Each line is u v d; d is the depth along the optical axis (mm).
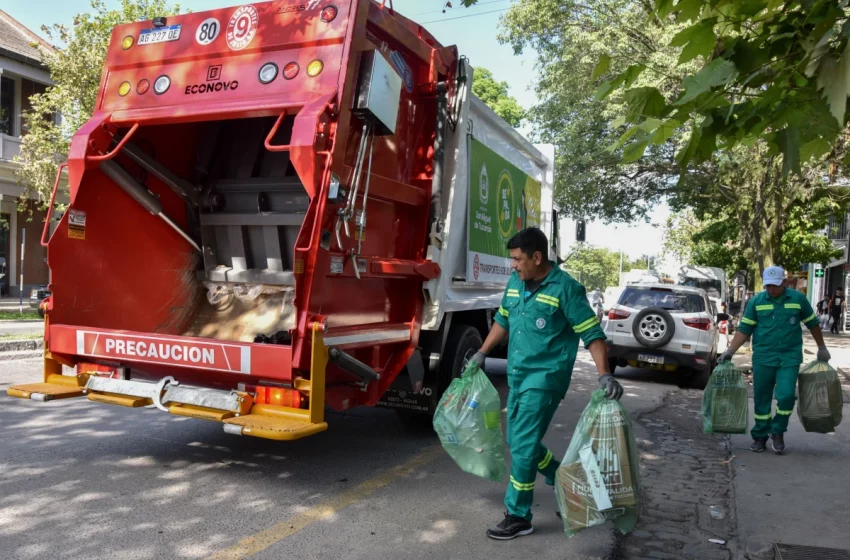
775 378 6562
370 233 5387
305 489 5078
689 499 5203
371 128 5055
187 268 6273
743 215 18609
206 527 4273
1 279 21094
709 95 2957
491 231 7570
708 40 2936
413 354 6133
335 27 4844
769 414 6570
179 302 6207
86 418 6820
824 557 4016
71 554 3803
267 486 5102
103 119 5441
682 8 3025
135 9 15289
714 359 11516
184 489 4945
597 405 3977
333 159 4570
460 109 6320
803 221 21906
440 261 6160
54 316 5359
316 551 3998
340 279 4977
